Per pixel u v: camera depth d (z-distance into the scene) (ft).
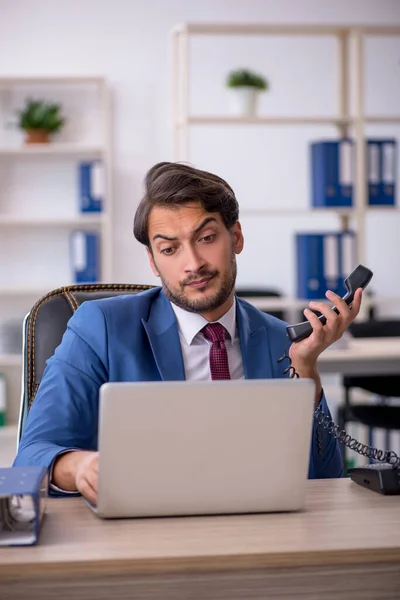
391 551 3.65
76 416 5.35
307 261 15.79
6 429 15.92
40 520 4.05
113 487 4.09
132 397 3.99
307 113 20.42
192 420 4.06
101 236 19.01
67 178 19.17
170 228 5.21
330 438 5.51
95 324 5.59
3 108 18.93
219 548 3.66
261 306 15.96
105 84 18.39
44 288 18.28
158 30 19.39
